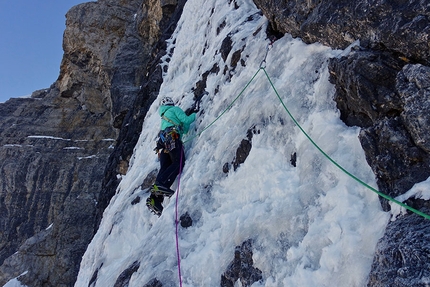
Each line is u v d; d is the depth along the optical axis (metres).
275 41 4.73
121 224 5.91
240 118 4.39
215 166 4.31
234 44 5.70
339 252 2.57
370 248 2.43
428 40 2.67
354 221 2.66
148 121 8.38
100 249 6.10
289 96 3.90
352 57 3.20
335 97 3.41
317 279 2.57
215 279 3.27
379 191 2.69
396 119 2.77
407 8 2.84
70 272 12.69
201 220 3.99
